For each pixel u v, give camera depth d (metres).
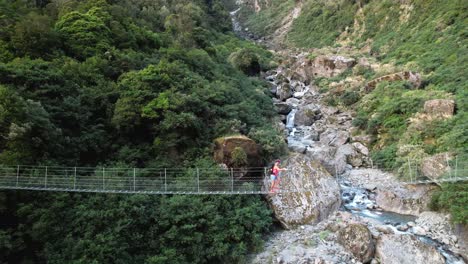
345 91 37.09
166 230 15.48
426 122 24.22
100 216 14.20
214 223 15.88
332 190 20.31
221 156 19.45
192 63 30.05
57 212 13.88
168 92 20.55
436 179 18.88
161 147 18.77
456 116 23.41
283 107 36.12
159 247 15.03
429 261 15.28
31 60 19.80
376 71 39.50
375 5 58.38
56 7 29.89
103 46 24.97
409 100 27.19
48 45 22.56
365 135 28.44
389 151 24.83
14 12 24.67
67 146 16.58
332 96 37.06
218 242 15.70
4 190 13.23
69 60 21.64
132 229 14.84
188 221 15.69
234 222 16.44
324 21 69.62
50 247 13.12
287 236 17.77
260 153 21.19
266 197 19.25
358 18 60.38
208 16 68.06
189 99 20.55
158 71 22.33
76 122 17.92
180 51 30.19
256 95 33.28
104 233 13.92
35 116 14.75
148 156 18.73
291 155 22.45
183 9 56.34
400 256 15.44
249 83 38.09
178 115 19.11
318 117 34.59
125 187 16.02
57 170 15.01
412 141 23.97
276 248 16.83
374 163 25.14
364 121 29.42
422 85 31.25
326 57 46.66
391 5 54.62
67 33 24.73
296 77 47.50
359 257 15.66
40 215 13.42
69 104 17.67
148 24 37.97
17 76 17.20
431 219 18.36
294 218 18.52
